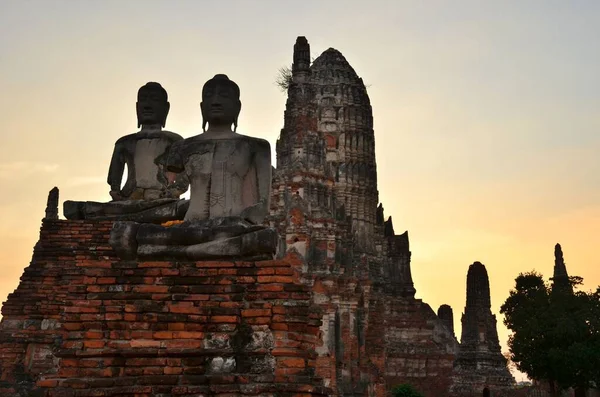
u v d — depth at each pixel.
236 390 9.30
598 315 51.38
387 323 71.44
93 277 10.22
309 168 50.16
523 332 53.34
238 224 10.72
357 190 75.81
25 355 15.28
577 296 54.31
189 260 10.58
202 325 9.88
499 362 67.81
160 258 10.63
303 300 10.08
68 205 16.05
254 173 11.80
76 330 9.95
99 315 9.96
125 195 15.38
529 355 53.50
